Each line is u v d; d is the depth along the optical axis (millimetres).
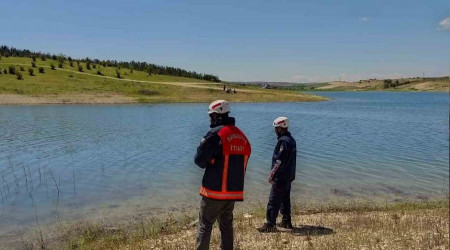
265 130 29375
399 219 9211
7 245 7980
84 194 11961
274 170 8062
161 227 8906
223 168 5520
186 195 11977
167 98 64438
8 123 31000
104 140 23125
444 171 15789
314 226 8727
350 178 14602
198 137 24797
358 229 8359
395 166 16828
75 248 7750
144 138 24188
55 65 96562
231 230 6062
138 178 14047
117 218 9773
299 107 61281
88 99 57250
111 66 116625
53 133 25891
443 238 7461
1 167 15688
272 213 8258
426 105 75188
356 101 90688
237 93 77062
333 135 27844
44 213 10141
